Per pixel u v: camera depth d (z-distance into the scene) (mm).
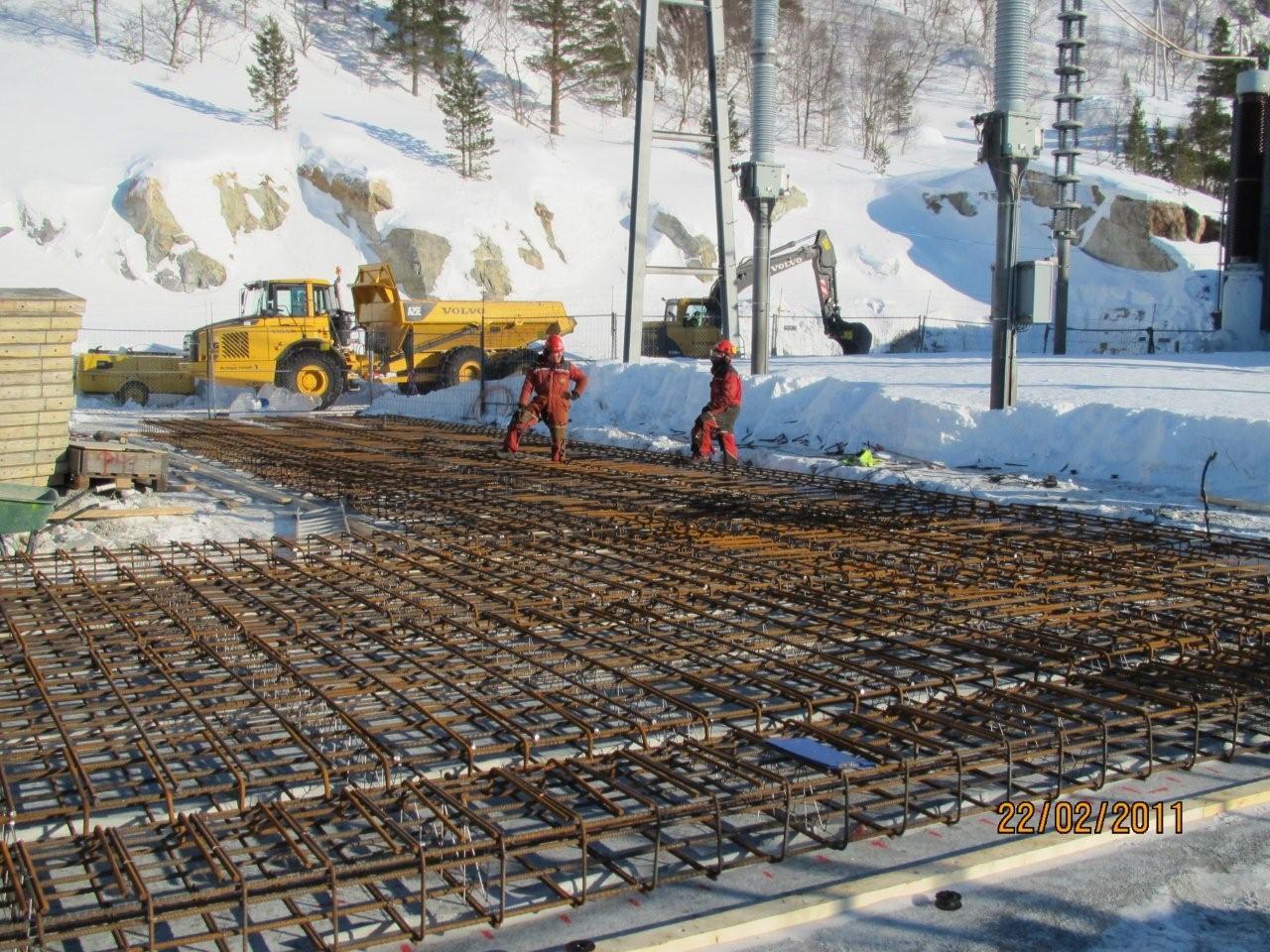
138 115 40156
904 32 79562
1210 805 3605
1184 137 60500
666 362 16703
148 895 2707
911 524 8234
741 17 65750
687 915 2932
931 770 3627
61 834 3275
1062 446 10961
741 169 15688
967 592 6070
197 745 3932
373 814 3266
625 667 4785
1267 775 3873
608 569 6590
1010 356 11711
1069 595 6000
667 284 42000
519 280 39594
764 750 3869
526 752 3738
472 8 61000
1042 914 3010
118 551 7078
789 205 48562
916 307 41469
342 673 4617
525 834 3096
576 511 8695
